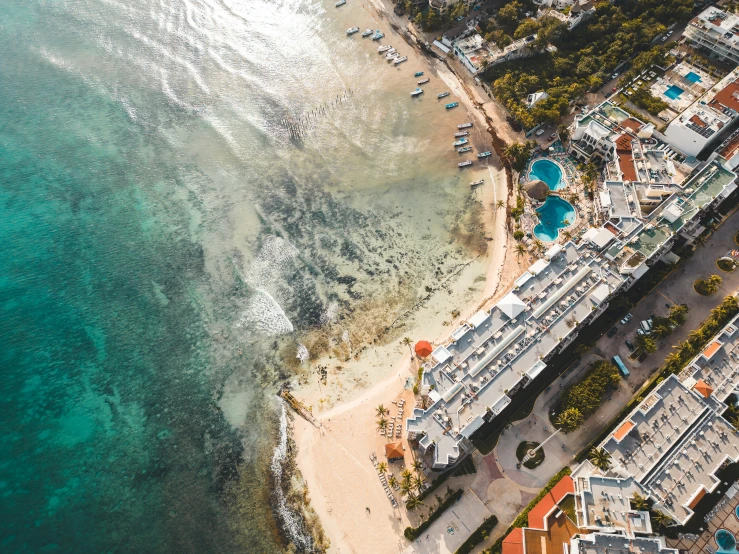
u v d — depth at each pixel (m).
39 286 163.25
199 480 132.75
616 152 163.25
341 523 123.94
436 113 196.75
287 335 153.38
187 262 168.25
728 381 129.88
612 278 142.50
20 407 143.25
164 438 139.00
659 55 189.25
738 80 172.50
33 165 189.25
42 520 126.94
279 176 186.38
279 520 126.25
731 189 154.75
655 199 154.12
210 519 127.44
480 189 176.50
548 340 134.12
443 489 125.81
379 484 127.69
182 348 153.12
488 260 161.25
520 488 124.81
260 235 172.62
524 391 137.12
